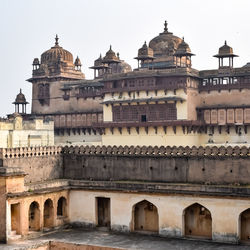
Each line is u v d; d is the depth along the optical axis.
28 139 56.50
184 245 30.83
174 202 32.94
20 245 31.09
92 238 32.97
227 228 31.19
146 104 58.06
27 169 35.78
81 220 36.34
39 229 34.19
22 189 33.06
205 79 58.44
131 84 59.31
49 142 60.12
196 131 57.09
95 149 37.72
